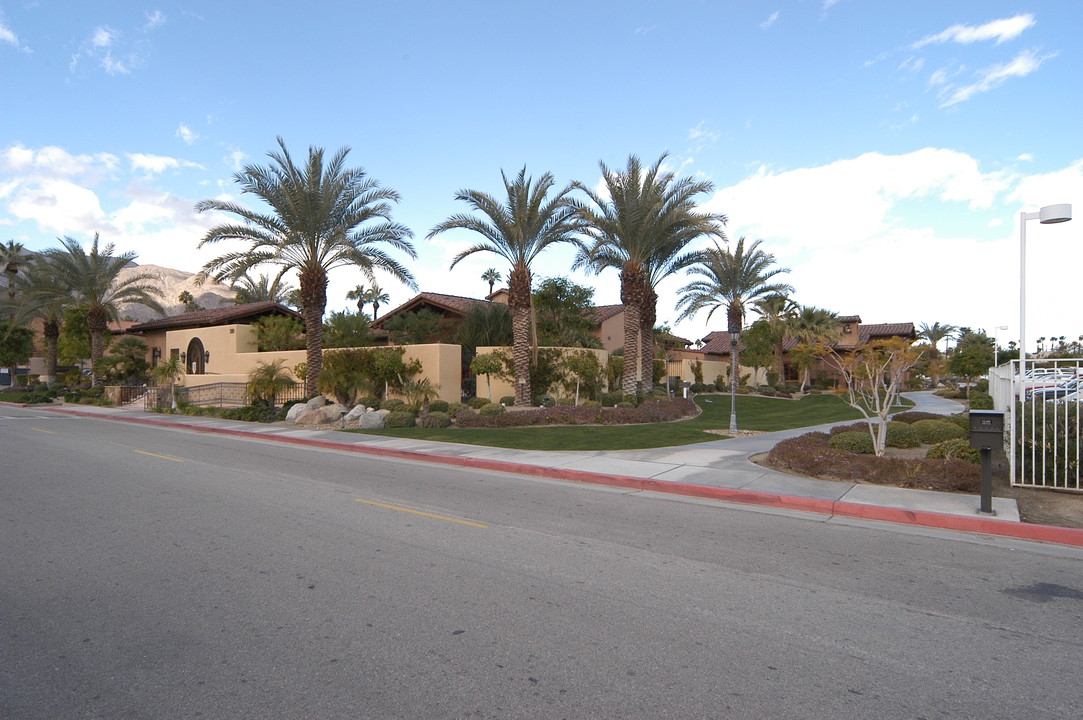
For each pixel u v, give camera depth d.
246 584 5.48
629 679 3.85
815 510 8.88
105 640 4.38
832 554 6.68
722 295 38.53
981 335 53.03
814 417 25.95
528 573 5.83
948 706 3.60
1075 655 4.30
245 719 3.39
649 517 8.32
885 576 5.95
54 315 41.81
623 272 25.84
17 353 44.81
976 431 8.15
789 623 4.77
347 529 7.37
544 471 11.69
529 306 24.31
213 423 22.08
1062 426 9.90
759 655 4.21
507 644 4.32
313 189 22.39
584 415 21.03
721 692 3.71
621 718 3.42
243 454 14.33
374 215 23.50
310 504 8.76
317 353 24.16
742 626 4.69
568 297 30.95
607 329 40.12
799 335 44.28
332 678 3.84
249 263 22.97
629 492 10.18
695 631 4.59
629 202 24.31
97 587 5.41
